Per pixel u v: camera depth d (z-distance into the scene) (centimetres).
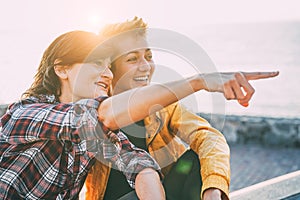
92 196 219
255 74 141
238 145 974
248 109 2350
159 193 180
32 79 200
